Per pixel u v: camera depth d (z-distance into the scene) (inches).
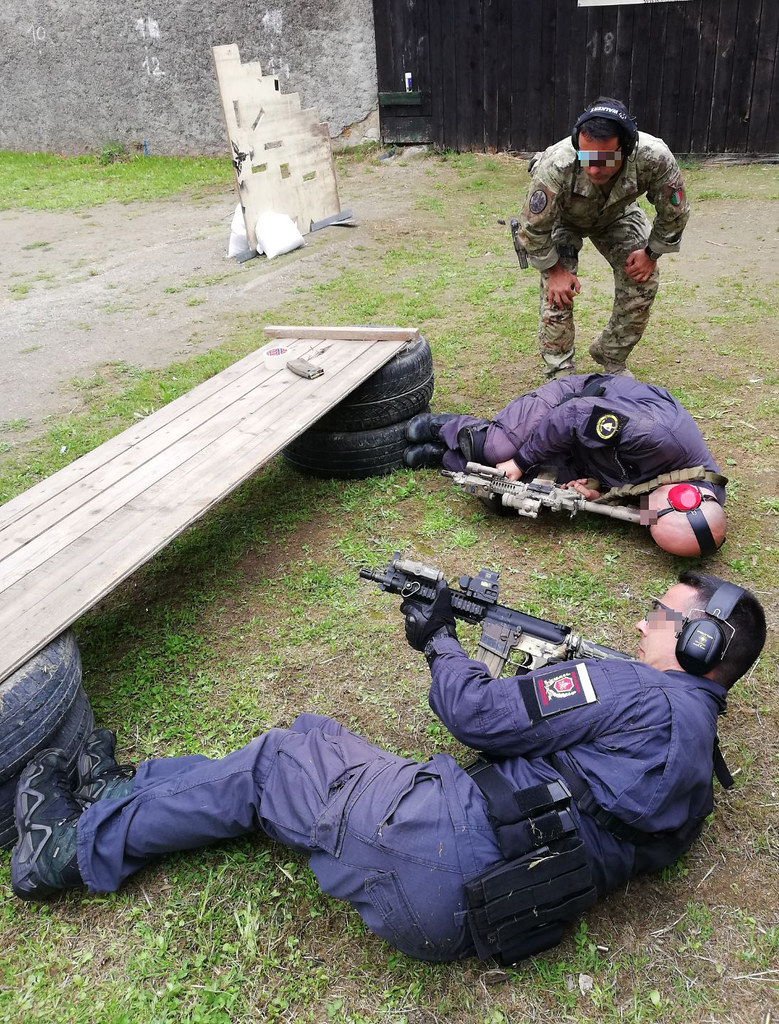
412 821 78.8
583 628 130.7
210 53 503.5
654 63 413.4
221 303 295.3
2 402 228.4
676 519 138.2
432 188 425.4
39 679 99.0
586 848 77.6
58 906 94.7
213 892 94.1
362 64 472.4
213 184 480.1
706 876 93.1
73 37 526.9
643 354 226.4
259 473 187.6
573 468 158.4
